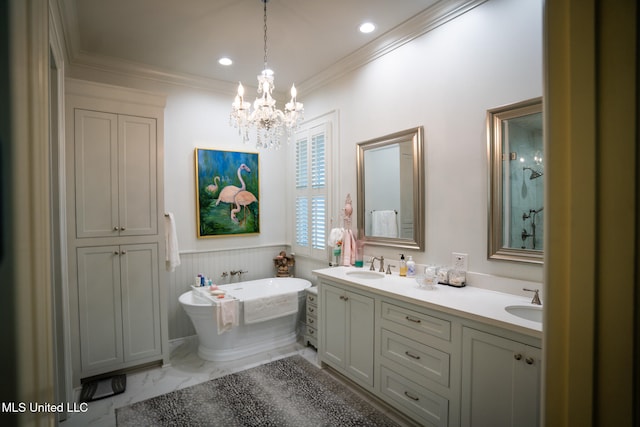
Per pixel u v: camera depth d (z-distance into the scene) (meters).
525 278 1.97
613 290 0.47
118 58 3.18
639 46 0.45
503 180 2.06
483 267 2.18
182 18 2.51
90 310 2.65
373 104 3.01
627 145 0.46
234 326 3.02
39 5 0.59
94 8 2.36
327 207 3.55
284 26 2.63
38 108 0.58
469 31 2.23
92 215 2.66
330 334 2.78
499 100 2.07
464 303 1.87
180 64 3.34
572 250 0.50
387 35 2.76
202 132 3.74
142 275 2.87
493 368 1.63
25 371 0.53
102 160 2.70
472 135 2.23
